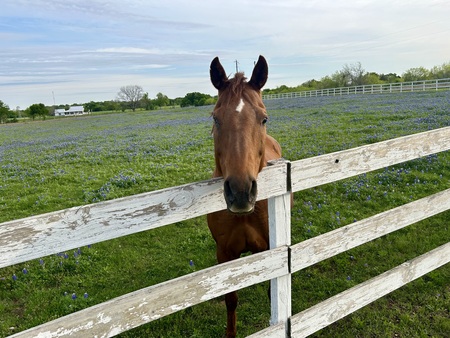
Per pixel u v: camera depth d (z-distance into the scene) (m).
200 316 3.89
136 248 5.66
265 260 2.29
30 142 24.97
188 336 3.64
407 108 19.19
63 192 8.77
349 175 2.59
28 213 7.41
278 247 2.35
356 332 3.43
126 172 10.11
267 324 3.70
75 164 12.74
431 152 3.06
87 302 4.27
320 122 17.73
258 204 2.91
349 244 2.70
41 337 1.57
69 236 1.62
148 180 9.16
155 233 6.14
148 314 1.88
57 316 4.04
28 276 4.94
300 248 2.42
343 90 49.12
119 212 1.75
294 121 19.66
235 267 2.16
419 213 3.10
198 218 6.67
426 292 3.91
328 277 4.44
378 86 42.88
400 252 4.85
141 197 1.81
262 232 3.08
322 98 43.34
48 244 1.58
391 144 2.75
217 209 2.15
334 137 12.66
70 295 4.39
